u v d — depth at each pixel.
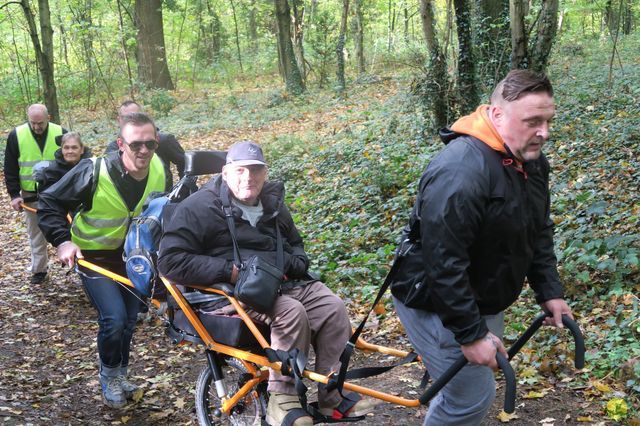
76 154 6.59
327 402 3.76
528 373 5.10
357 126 16.11
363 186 10.26
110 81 28.48
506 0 14.12
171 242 3.93
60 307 8.00
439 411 3.38
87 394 5.68
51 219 4.95
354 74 30.69
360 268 7.46
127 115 5.00
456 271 2.90
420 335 3.32
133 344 6.78
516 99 2.86
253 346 4.01
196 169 4.65
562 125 11.60
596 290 6.03
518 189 2.98
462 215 2.88
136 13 30.75
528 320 5.86
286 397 3.67
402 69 28.70
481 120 2.98
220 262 3.87
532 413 4.67
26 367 6.24
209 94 29.31
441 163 2.96
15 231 11.82
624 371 4.82
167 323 4.38
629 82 14.38
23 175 8.66
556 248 6.74
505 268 3.07
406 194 9.30
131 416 5.25
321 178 11.82
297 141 15.21
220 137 18.75
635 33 29.50
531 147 2.91
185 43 38.97
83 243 5.16
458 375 3.25
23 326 7.36
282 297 3.84
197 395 4.51
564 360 5.11
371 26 40.31
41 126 8.60
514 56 10.88
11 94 27.98
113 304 5.18
